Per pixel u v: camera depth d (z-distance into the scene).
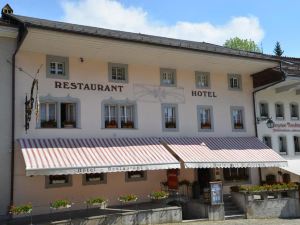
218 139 27.97
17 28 20.97
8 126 21.19
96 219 19.41
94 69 24.27
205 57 25.27
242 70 29.22
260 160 26.70
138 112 25.41
